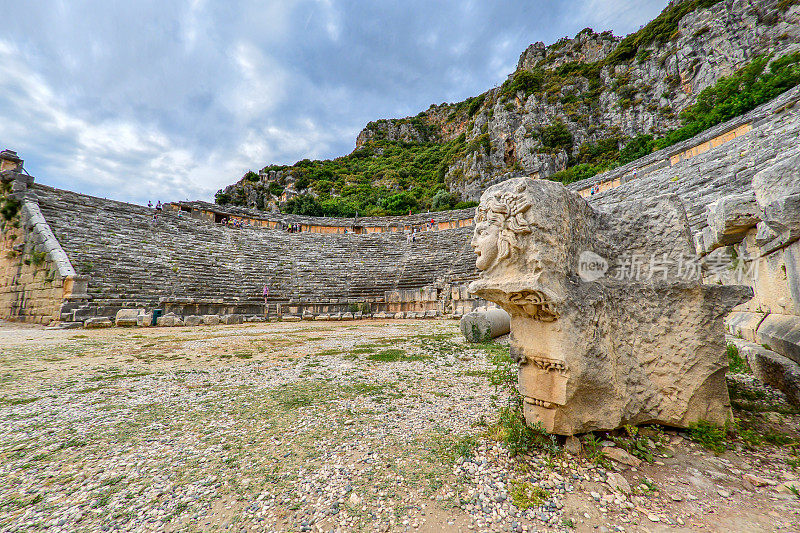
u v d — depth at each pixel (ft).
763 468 9.35
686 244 11.96
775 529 7.02
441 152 295.28
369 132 392.68
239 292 74.84
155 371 22.80
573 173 156.15
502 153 221.25
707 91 107.96
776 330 15.57
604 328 11.21
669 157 79.25
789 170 13.70
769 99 80.12
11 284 62.34
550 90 237.25
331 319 72.13
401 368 23.09
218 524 7.70
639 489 8.59
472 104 298.76
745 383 15.57
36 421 14.07
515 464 9.94
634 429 11.23
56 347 32.19
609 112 206.08
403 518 7.80
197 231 89.40
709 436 10.77
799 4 140.97
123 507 8.38
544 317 10.53
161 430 13.08
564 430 10.62
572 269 11.34
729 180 40.32
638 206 13.07
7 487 9.31
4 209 65.05
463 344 32.35
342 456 10.79
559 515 7.72
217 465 10.39
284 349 31.50
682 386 11.59
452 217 119.03
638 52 214.28
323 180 255.09
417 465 10.11
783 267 15.70
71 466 10.44
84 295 52.54
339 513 8.02
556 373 10.52
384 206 181.57
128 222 78.23
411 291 76.02
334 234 111.24
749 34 153.89
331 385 19.03
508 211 10.87
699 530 7.12
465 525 7.53
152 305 59.47
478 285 11.35
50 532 7.45
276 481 9.45
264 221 116.16
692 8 187.11
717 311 11.58
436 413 14.42
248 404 15.96
